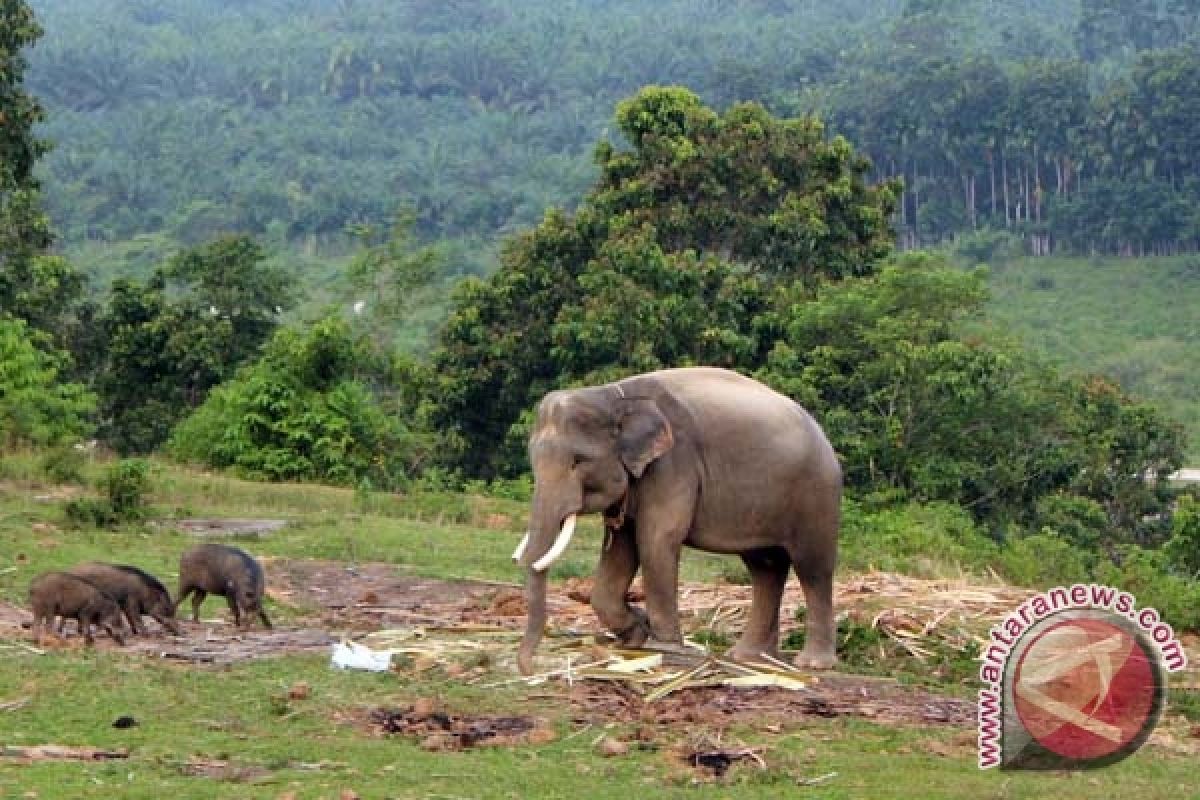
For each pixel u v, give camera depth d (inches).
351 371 1273.4
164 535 789.2
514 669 482.9
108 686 454.0
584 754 410.3
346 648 495.8
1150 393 3083.2
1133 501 1530.5
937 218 4178.2
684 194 1611.7
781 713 450.6
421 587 668.1
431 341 2428.6
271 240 4005.9
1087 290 3750.0
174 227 4141.2
